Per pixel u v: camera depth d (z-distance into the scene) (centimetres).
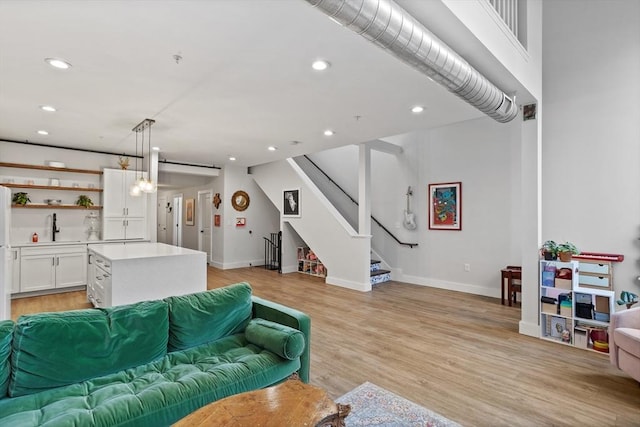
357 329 370
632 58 343
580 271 360
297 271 743
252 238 819
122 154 619
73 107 354
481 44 237
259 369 192
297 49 234
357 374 265
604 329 309
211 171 775
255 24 202
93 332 184
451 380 256
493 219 518
